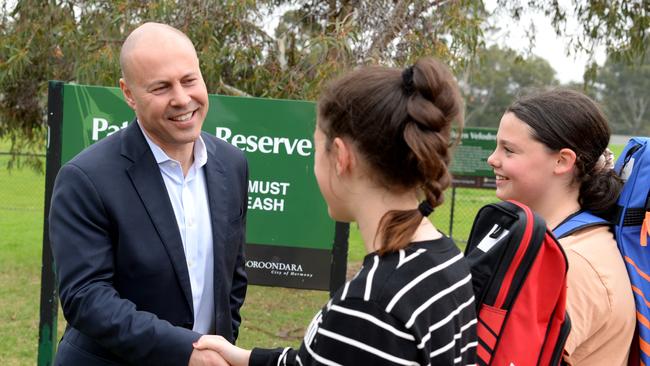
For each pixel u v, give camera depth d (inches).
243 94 237.1
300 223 135.8
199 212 84.7
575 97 71.7
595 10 287.4
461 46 238.7
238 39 235.8
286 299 265.6
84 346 79.9
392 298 44.3
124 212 76.7
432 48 226.7
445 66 48.6
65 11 250.4
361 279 45.6
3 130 307.9
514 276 58.2
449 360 46.0
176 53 78.2
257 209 136.0
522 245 58.2
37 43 252.2
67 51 249.9
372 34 224.8
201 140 85.0
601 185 71.1
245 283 94.7
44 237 123.3
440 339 45.6
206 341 69.8
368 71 48.6
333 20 247.3
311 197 135.0
